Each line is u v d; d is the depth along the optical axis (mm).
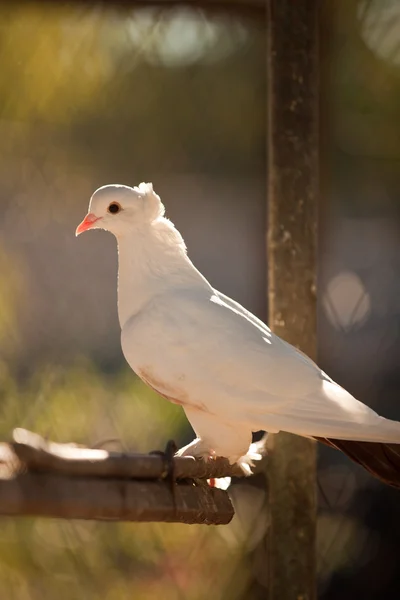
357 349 10820
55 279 9828
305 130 6371
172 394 5461
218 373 5355
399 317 11219
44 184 9305
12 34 8188
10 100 8461
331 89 8141
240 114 10312
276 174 6391
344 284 11734
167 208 11891
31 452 3721
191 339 5395
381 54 9664
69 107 8867
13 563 7102
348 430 5176
